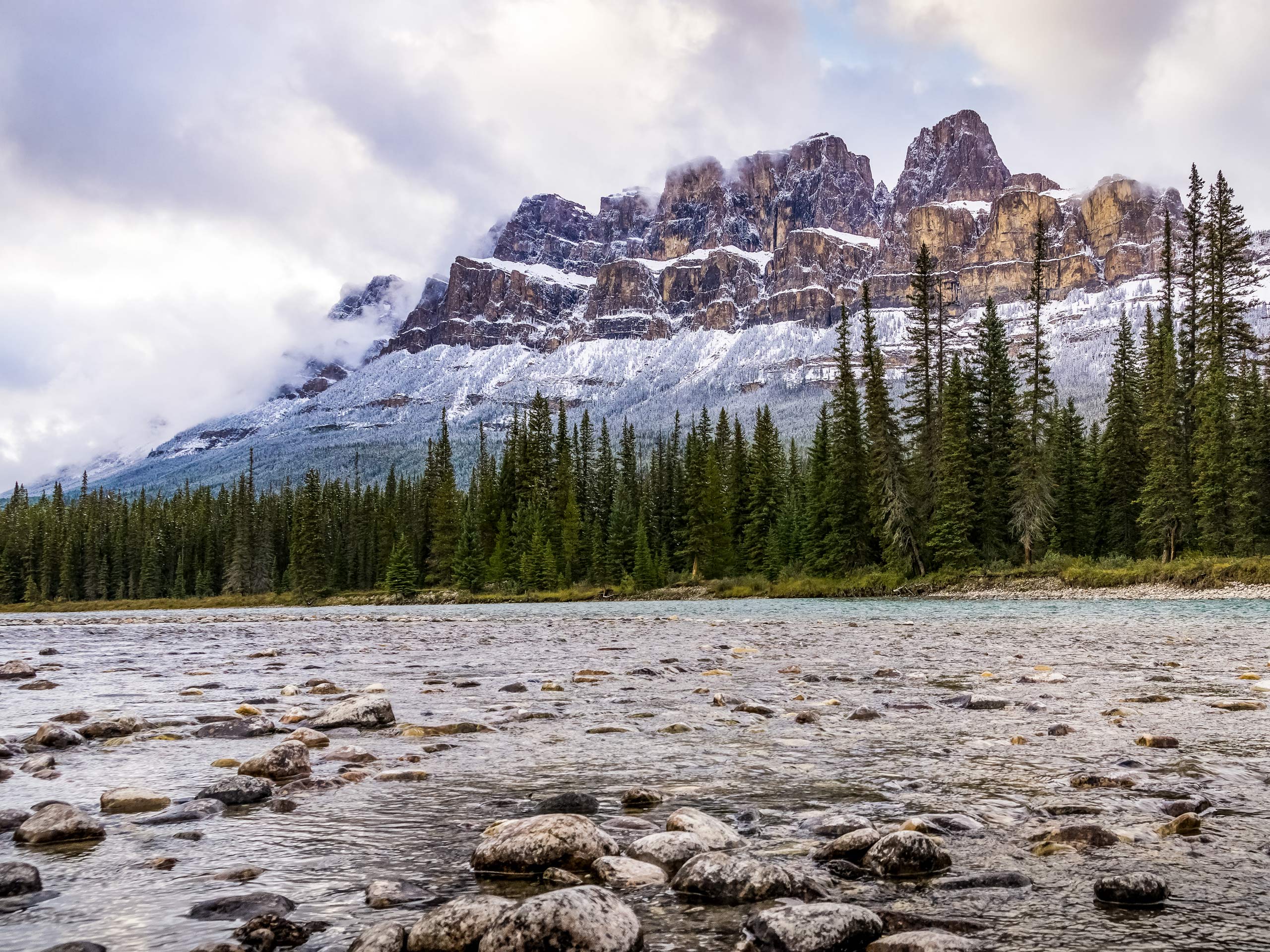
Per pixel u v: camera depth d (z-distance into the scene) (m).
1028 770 7.47
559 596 78.50
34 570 118.12
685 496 81.75
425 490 106.12
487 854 4.94
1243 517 50.59
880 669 15.48
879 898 4.39
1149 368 59.72
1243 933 3.85
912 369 64.06
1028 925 3.97
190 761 8.21
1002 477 59.94
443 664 18.41
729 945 3.80
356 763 8.11
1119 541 61.06
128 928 3.96
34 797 6.79
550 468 98.94
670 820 5.62
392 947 3.64
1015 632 26.27
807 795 6.68
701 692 13.19
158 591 118.75
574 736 9.43
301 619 48.12
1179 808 6.01
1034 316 59.44
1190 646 20.23
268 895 4.40
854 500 65.25
